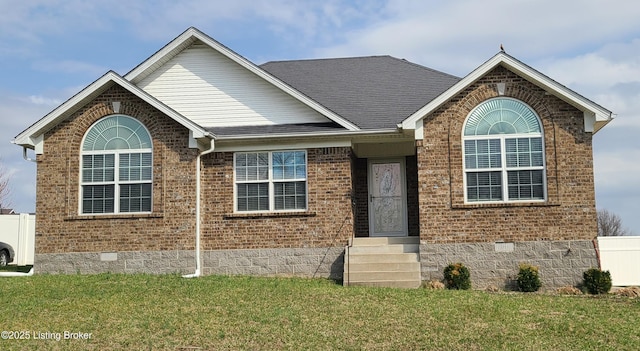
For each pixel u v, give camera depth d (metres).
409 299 14.48
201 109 20.23
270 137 18.61
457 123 17.86
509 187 17.61
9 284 16.12
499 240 17.45
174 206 18.64
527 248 17.33
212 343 11.01
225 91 20.25
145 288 15.41
